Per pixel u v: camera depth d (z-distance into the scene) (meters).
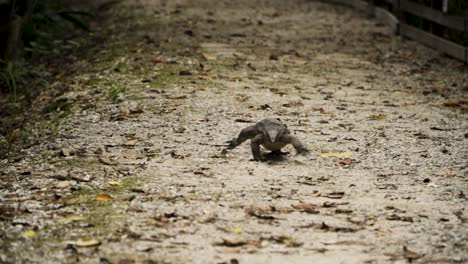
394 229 9.51
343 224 9.66
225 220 9.74
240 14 31.73
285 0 37.34
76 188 10.95
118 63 20.92
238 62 21.20
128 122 14.86
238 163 12.26
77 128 14.61
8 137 15.44
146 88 17.70
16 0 22.64
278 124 12.43
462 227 9.56
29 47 23.94
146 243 8.95
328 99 17.20
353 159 12.62
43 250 8.72
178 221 9.67
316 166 12.20
